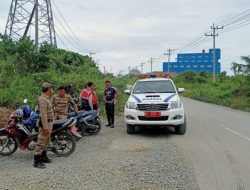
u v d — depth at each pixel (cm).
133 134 1012
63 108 852
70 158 690
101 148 791
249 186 519
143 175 564
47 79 1527
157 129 1117
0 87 1354
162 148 791
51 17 3341
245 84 3238
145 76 1277
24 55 1866
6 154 732
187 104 2619
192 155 721
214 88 4003
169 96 1006
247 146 828
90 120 977
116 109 1644
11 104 1202
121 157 693
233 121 1389
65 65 2108
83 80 1709
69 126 714
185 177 555
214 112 1856
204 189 503
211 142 881
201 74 6347
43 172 585
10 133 707
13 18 3020
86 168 607
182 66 8106
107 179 541
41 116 618
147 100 977
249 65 3409
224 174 581
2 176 563
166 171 589
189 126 1212
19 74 1581
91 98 1047
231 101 2627
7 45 1875
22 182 527
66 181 530
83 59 2909
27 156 725
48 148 695
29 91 1345
